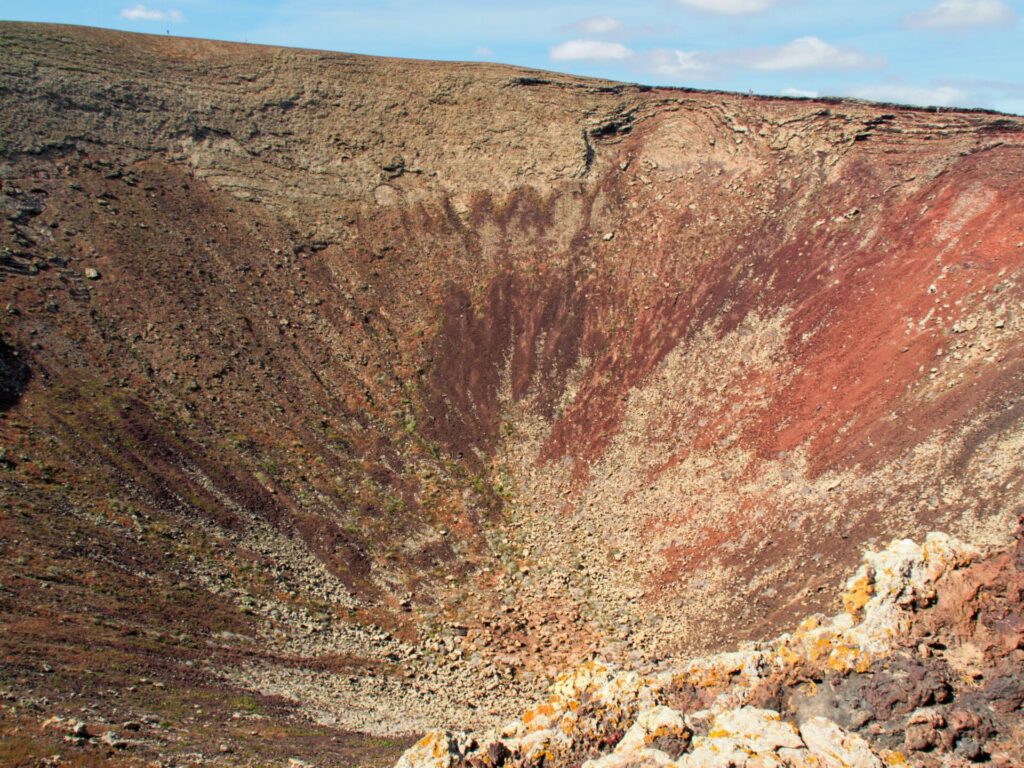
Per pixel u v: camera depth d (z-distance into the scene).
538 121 84.12
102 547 47.00
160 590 46.09
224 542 52.56
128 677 36.91
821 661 22.75
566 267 78.00
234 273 73.19
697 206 77.88
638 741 19.98
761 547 51.53
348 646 48.31
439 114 84.69
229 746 31.78
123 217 71.88
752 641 44.69
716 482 58.38
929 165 68.81
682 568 54.16
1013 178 63.91
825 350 62.00
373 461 64.19
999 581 22.97
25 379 56.31
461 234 81.00
